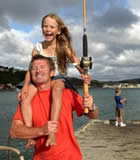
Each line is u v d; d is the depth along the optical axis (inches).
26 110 101.3
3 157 434.9
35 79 103.3
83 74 103.7
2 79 7549.2
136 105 1739.7
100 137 414.3
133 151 324.5
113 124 563.5
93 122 582.9
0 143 546.0
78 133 440.1
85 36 104.0
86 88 101.9
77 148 101.8
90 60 102.9
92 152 318.7
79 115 107.3
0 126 828.0
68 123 101.7
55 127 94.3
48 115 101.3
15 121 100.8
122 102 538.6
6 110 1546.5
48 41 122.8
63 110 102.1
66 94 105.4
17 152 109.7
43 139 99.6
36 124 101.4
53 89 103.1
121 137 414.9
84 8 104.2
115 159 287.9
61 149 98.4
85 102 100.4
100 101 2396.7
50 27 121.6
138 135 432.8
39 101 103.2
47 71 103.4
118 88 541.0
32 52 128.8
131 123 581.6
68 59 122.0
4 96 4269.2
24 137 97.1
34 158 102.3
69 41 124.3
